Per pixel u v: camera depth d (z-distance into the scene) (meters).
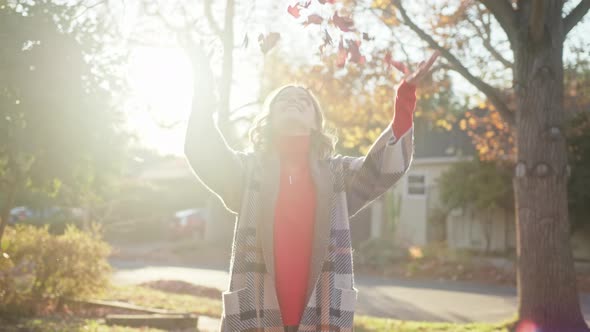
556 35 8.27
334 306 2.31
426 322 9.51
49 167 6.09
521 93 8.37
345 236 2.41
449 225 23.84
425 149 24.94
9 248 9.14
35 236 9.70
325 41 2.70
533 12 7.91
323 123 2.64
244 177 2.44
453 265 17.97
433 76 10.94
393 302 12.48
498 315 10.88
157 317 8.56
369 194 2.50
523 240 8.27
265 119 2.58
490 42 10.70
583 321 8.02
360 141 12.92
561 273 8.03
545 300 8.02
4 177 6.46
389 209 24.25
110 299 10.96
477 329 8.43
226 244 26.27
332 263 2.35
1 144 5.71
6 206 6.72
